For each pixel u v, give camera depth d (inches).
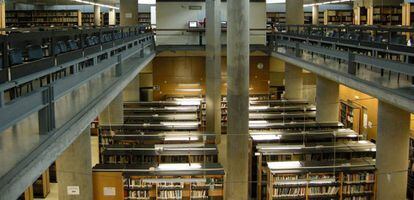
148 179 356.8
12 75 156.1
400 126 374.9
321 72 431.8
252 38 811.4
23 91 266.1
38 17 959.6
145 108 656.4
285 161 408.8
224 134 749.9
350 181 382.0
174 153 432.8
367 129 601.3
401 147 377.7
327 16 1050.1
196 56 835.4
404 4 700.0
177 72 838.5
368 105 597.3
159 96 844.0
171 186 375.9
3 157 153.3
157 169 378.3
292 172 371.6
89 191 376.5
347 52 362.3
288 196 382.3
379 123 382.0
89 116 232.4
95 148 638.5
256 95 847.7
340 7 1234.6
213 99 692.1
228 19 440.5
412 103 243.8
